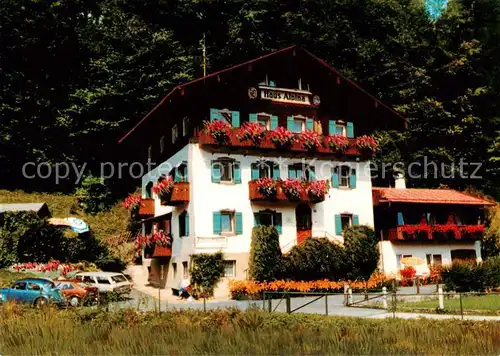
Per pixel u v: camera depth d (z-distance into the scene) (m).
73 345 12.57
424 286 33.56
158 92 45.78
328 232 33.84
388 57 51.72
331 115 35.88
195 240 30.06
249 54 49.34
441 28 54.91
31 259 32.66
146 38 48.47
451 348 11.66
